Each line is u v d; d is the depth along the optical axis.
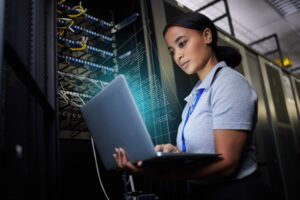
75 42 1.80
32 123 1.05
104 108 1.02
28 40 1.08
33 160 1.04
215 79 1.05
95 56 1.94
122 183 1.81
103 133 1.06
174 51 1.16
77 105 1.67
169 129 1.68
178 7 2.18
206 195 1.01
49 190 1.21
